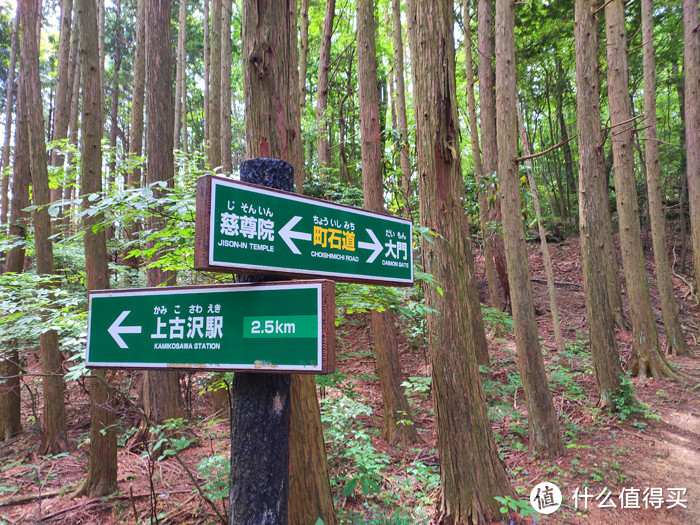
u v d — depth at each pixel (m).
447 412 3.75
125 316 1.51
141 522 3.73
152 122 6.03
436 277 3.75
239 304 1.35
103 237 3.87
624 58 8.54
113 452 4.34
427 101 3.71
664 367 7.86
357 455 3.55
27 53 4.77
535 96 17.88
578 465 4.91
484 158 9.25
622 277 13.29
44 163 4.88
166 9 6.20
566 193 20.06
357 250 1.64
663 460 4.98
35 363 8.32
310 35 16.84
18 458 5.45
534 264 15.16
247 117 1.85
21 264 5.70
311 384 2.91
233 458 1.39
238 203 1.30
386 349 6.00
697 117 8.96
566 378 7.17
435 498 4.08
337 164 13.92
